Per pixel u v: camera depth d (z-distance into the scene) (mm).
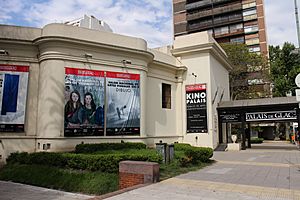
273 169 11234
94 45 15602
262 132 51094
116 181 9055
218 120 22984
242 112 22250
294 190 7309
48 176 10320
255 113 21781
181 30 57469
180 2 58469
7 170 12203
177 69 22234
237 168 11586
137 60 17500
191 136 21500
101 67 16062
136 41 17578
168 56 21938
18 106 14594
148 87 19469
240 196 6633
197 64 22203
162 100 21219
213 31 54844
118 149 14641
